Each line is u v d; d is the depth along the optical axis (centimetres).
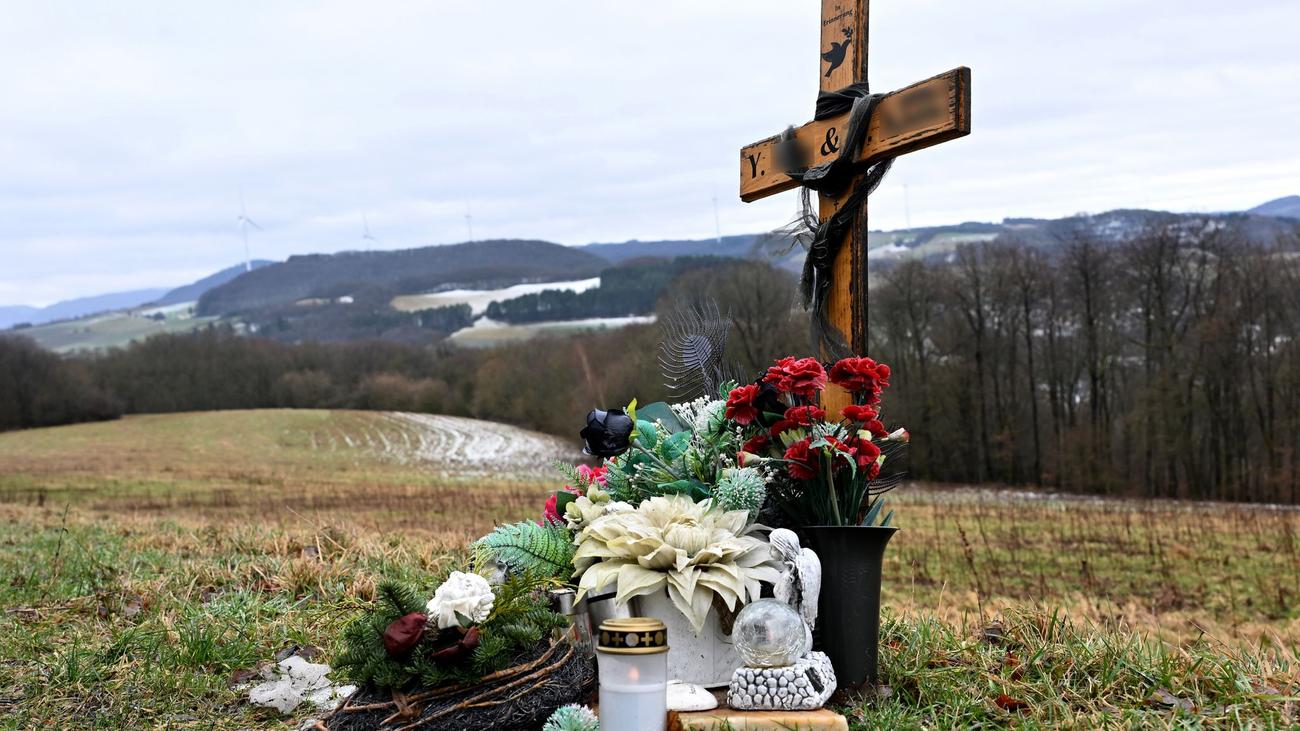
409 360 10488
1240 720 403
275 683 522
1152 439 5459
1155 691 448
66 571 868
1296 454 5059
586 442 496
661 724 363
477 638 391
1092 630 547
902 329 6112
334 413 9569
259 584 752
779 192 547
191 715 486
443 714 384
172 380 10025
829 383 486
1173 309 5556
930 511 3122
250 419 9156
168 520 1722
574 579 456
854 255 491
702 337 548
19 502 2925
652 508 434
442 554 914
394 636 385
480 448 7588
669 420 520
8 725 468
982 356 6022
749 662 398
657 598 420
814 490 453
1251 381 5272
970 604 1095
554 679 400
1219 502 5047
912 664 476
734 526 439
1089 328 5791
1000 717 424
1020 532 2417
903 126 462
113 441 7950
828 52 507
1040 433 6000
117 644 564
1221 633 1104
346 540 985
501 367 8925
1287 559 1905
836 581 431
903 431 467
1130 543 2173
